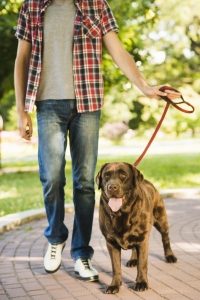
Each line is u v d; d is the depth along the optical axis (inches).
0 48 617.3
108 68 639.1
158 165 684.1
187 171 606.5
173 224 297.4
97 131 179.5
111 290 167.0
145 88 177.8
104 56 610.2
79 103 174.9
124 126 1427.2
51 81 176.4
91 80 176.2
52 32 175.9
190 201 397.7
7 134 1406.3
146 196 170.4
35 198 405.1
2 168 740.7
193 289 169.9
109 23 179.9
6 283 183.3
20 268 203.8
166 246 207.3
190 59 825.5
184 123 670.5
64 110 175.9
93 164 180.2
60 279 185.9
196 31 721.6
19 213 320.5
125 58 179.5
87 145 177.5
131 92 767.7
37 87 176.7
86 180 180.2
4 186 504.4
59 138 177.6
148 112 677.9
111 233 164.1
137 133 1056.8
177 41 776.9
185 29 716.7
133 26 631.2
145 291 168.4
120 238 163.8
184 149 1029.2
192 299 159.6
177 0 682.8
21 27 182.2
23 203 378.3
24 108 183.5
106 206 163.6
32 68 177.2
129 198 161.9
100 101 178.1
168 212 344.5
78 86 175.5
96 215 335.0
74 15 177.0
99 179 167.6
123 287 173.8
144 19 630.5
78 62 175.8
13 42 610.9
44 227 295.1
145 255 169.5
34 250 236.2
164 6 677.9
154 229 279.4
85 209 182.4
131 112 965.8
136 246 169.9
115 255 169.6
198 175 564.4
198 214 334.0
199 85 735.1
